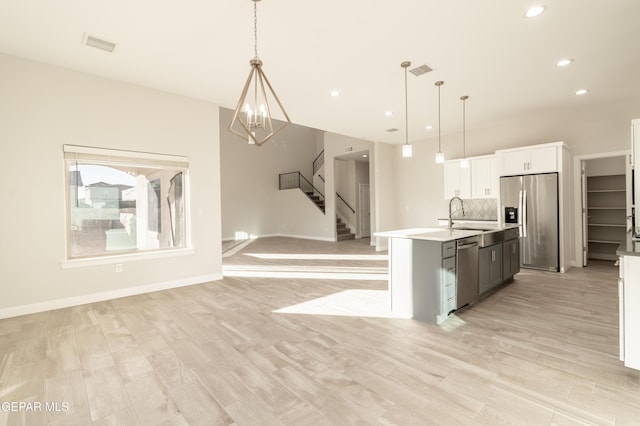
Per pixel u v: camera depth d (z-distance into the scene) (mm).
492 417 1763
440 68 3754
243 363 2396
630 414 1777
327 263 6547
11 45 3191
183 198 4809
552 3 2553
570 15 2719
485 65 3686
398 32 2973
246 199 11938
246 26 2854
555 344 2658
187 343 2746
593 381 2107
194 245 4828
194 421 1764
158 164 4441
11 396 1998
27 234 3498
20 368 2338
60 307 3684
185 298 4090
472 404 1881
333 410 1844
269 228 12555
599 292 4137
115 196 4273
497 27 2900
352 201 11633
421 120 6031
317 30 2926
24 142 3480
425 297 3232
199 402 1931
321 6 2564
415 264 3316
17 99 3441
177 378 2199
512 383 2096
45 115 3602
